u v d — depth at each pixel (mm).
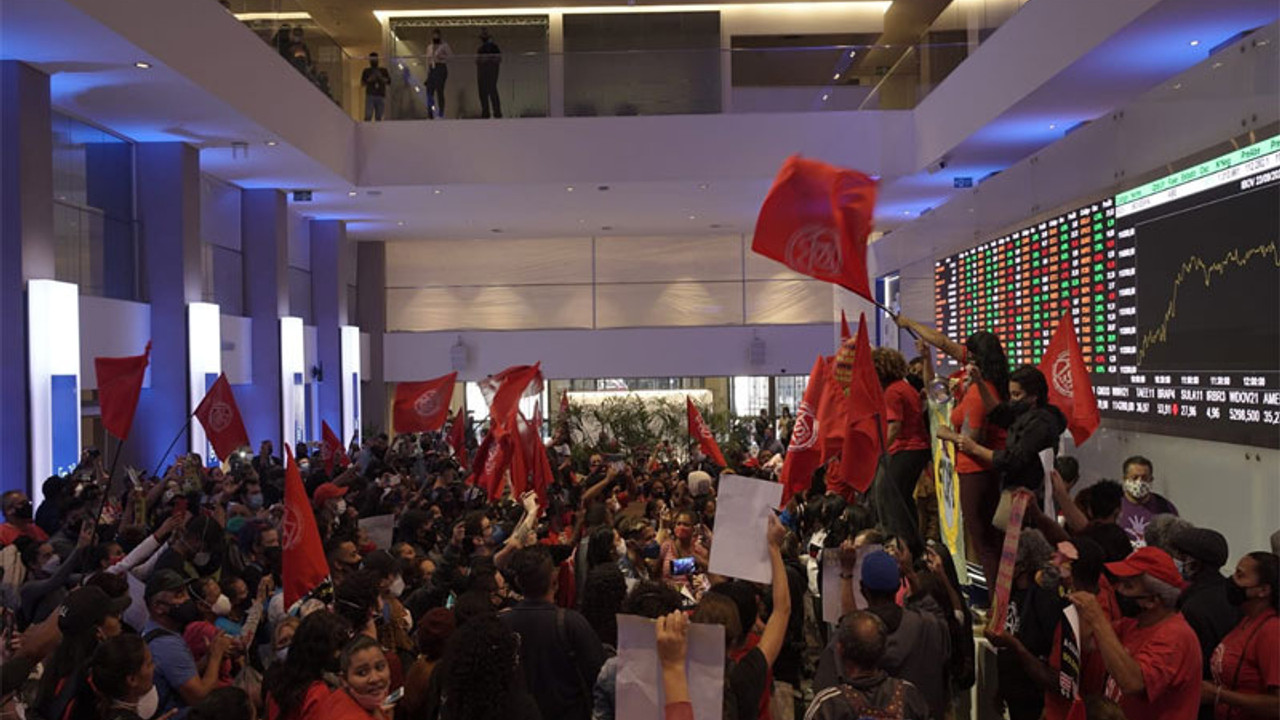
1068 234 12148
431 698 4785
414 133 20953
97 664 4816
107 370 9172
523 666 4809
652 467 17781
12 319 12656
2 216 12703
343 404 25750
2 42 12078
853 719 3939
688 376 28906
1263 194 8172
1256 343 8336
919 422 7332
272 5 17578
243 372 21203
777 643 4078
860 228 5191
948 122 18000
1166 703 4598
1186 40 11977
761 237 5238
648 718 3479
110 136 16766
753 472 12844
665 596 4359
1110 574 4730
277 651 5820
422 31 27219
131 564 7891
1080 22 12477
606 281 30125
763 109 20641
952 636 5508
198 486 13352
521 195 22422
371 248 29766
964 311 16156
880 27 26922
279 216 21812
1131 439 10711
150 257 17453
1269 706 4559
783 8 26891
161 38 12844
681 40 27125
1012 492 5812
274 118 16719
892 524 6723
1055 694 5152
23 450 12672
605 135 20734
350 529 9031
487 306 30172
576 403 26375
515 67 20922
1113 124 10938
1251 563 4668
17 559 8281
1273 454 8172
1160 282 9953
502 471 10664
